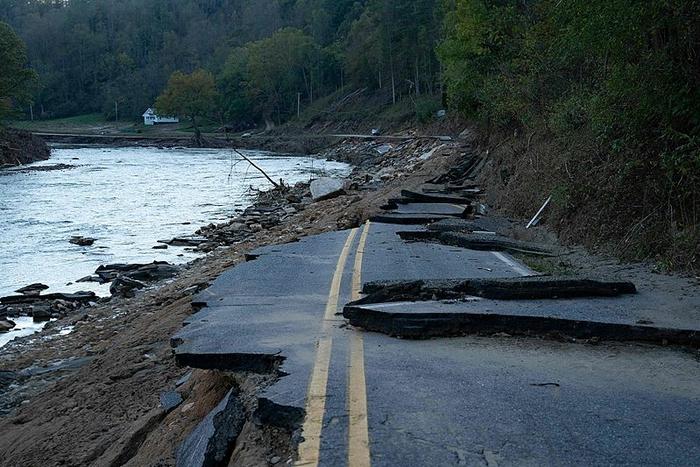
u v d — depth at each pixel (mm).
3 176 47719
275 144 92438
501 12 24141
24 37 163375
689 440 3881
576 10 11633
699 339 5715
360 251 11844
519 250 11602
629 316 6250
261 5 176375
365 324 6324
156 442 5266
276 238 18844
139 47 173375
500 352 5609
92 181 43844
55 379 8977
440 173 26984
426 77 81188
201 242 21422
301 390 4625
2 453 6391
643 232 9898
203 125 131625
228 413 4672
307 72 119125
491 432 3949
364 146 68875
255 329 6539
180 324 8797
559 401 4465
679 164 9484
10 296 14695
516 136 23172
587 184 12188
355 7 131125
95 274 17125
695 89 9695
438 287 7047
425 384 4766
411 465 3535
